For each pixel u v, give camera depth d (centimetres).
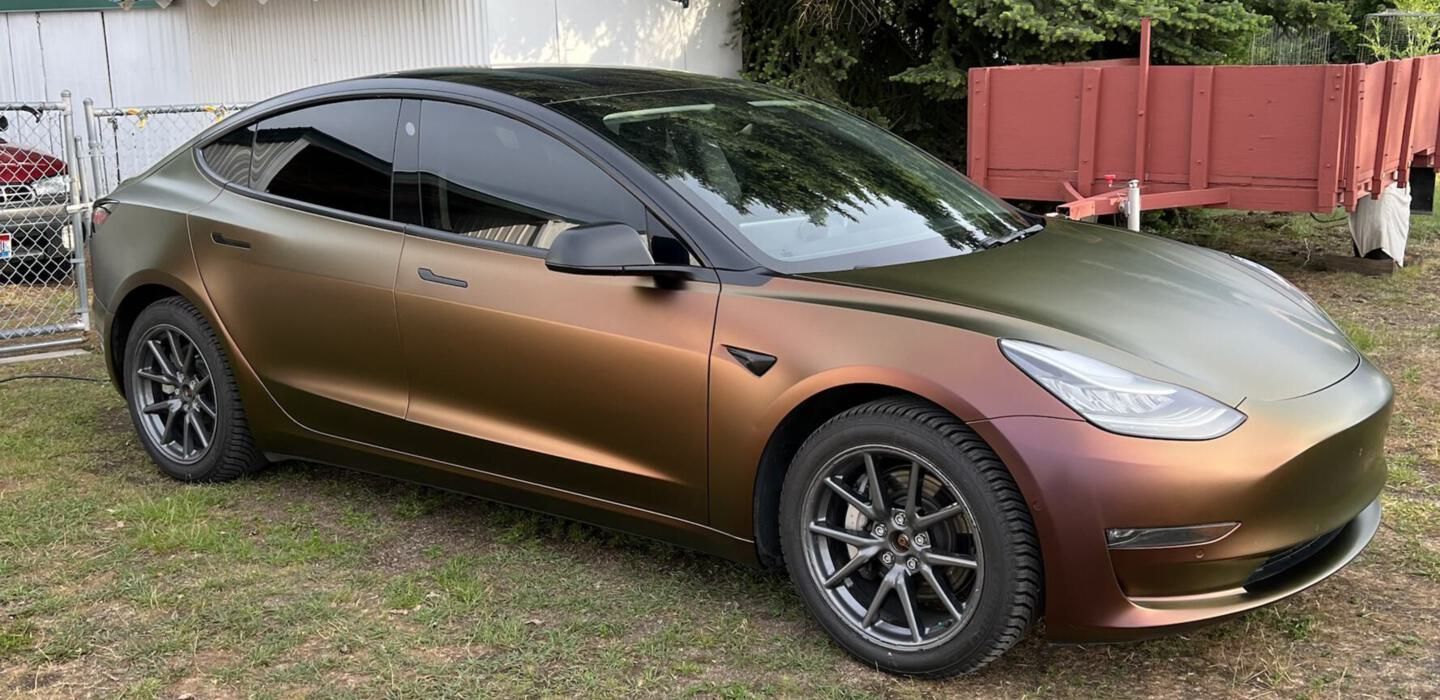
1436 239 1020
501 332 375
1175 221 1048
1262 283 382
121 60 1223
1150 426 286
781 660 329
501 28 973
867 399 323
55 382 651
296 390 437
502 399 381
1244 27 971
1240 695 308
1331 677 315
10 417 580
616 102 400
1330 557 321
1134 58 986
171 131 1217
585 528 427
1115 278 352
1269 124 726
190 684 320
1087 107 770
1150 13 955
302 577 388
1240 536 289
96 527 434
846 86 1200
